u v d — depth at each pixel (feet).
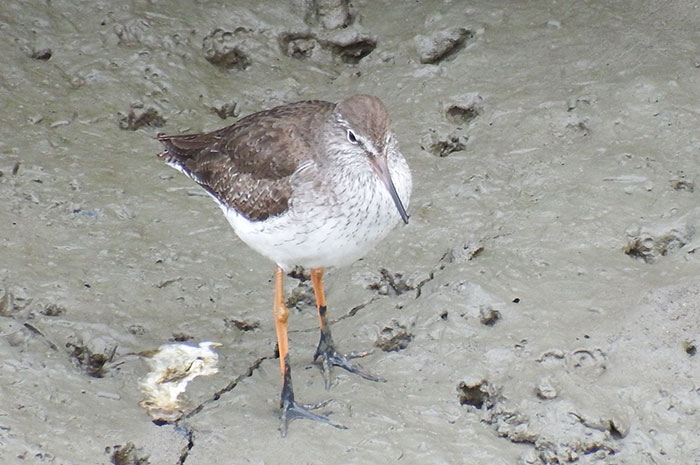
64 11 54.44
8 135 47.78
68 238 42.96
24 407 34.86
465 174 45.91
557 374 36.32
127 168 46.91
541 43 52.54
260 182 35.55
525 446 34.60
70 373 36.55
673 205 42.91
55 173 45.93
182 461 33.94
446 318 38.93
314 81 53.01
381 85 51.78
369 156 33.88
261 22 54.80
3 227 42.91
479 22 54.03
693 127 46.47
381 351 38.47
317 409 35.70
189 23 54.44
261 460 33.76
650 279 39.73
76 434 34.17
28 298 39.73
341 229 34.45
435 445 34.27
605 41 52.01
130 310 39.99
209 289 41.27
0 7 54.03
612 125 47.19
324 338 37.68
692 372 36.27
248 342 39.14
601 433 34.53
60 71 51.65
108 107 50.06
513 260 41.27
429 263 42.14
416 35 53.78
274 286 41.73
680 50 50.78
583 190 44.14
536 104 48.91
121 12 54.39
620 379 36.17
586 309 38.68
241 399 36.22
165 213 44.68
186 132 49.60
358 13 55.52
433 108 49.85
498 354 37.19
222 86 52.29
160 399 36.24
